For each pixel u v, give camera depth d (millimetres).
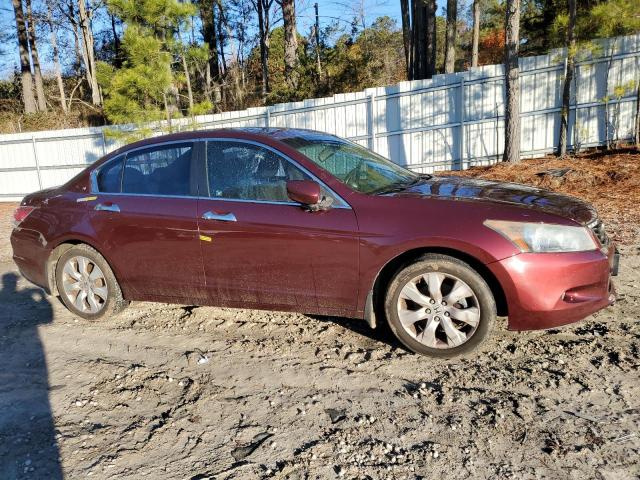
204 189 4203
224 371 3738
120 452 2875
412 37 23328
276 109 14922
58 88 35250
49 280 4934
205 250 4121
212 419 3154
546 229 3414
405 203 3668
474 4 24078
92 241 4574
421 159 13812
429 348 3637
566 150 12398
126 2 12852
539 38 19453
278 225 3855
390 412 3117
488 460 2645
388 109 13836
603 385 3232
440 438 2846
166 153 4441
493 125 12984
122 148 4691
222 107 25938
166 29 13453
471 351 3551
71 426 3158
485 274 3561
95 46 38250
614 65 11867
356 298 3766
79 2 31609
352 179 4000
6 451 2932
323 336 4219
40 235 4848
